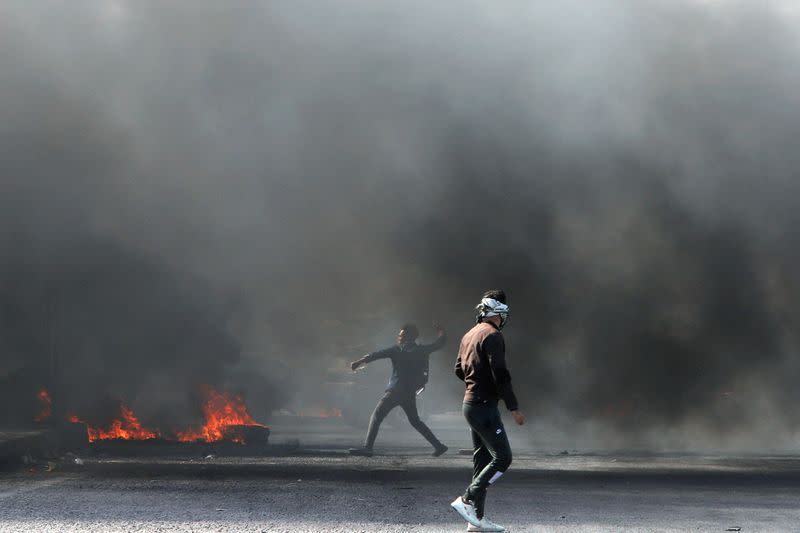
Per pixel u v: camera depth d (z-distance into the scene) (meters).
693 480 20.27
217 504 15.76
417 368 26.52
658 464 24.38
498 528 13.47
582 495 17.56
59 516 14.35
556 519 14.62
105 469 21.59
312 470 21.72
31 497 16.48
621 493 17.89
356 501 16.39
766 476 21.20
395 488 18.33
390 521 14.29
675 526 14.01
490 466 13.63
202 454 26.06
